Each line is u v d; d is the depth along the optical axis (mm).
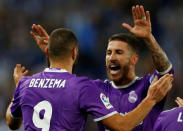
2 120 32031
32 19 44812
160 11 45375
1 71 39219
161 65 11992
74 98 10211
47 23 43906
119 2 46656
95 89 10430
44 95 10453
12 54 40750
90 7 46156
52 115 10211
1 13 45250
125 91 13102
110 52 13219
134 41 13281
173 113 12164
